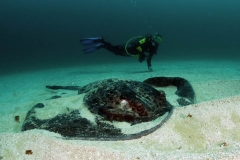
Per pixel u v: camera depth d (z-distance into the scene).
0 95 5.86
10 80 9.33
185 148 2.25
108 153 2.05
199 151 2.20
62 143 2.22
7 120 3.52
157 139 2.36
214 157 1.89
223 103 3.01
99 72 9.67
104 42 8.51
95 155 2.04
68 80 7.67
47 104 3.42
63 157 2.06
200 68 9.05
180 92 3.98
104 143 2.27
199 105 2.98
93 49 8.60
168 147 2.26
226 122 2.68
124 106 2.78
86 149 2.11
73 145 2.18
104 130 2.48
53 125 2.65
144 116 2.73
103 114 2.75
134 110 2.75
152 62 14.50
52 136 2.39
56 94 5.34
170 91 4.38
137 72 8.67
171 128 2.52
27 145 2.26
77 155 2.07
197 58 16.89
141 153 2.07
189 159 1.90
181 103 3.44
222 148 2.22
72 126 2.57
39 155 2.12
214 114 2.79
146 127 2.51
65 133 2.47
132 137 2.34
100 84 3.40
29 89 6.32
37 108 3.30
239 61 12.80
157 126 2.50
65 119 2.75
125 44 8.01
